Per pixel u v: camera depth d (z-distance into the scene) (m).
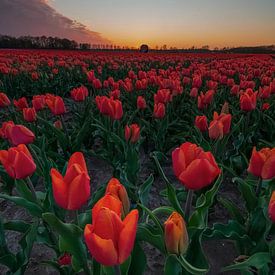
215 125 3.52
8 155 2.48
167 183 2.50
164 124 5.79
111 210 1.43
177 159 2.18
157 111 5.22
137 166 4.43
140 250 2.09
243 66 16.61
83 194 1.85
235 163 5.04
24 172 2.49
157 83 9.01
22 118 6.37
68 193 1.85
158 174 5.59
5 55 28.22
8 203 4.90
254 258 2.44
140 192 3.10
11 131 3.26
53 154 4.95
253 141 6.19
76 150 5.30
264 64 18.70
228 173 5.29
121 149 5.05
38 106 5.71
